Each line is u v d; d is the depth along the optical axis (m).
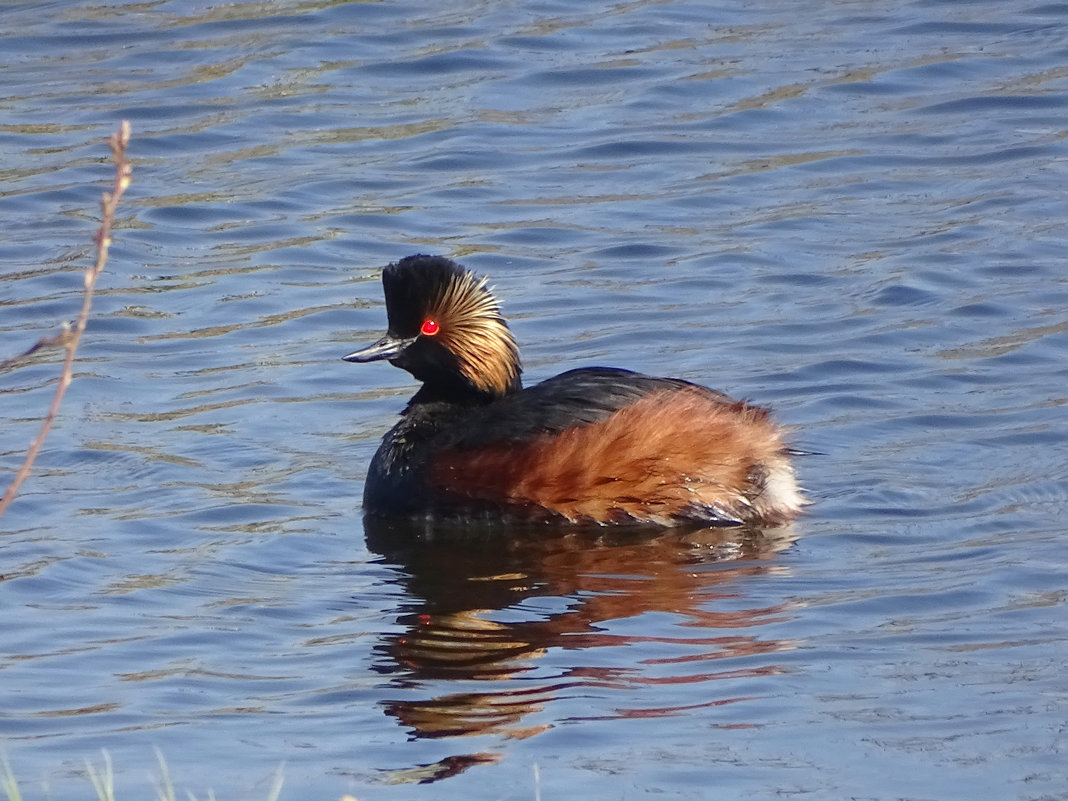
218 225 20.55
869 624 11.14
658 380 14.06
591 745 9.57
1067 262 18.47
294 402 15.98
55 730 9.97
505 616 11.50
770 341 16.97
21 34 26.14
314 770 9.38
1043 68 23.92
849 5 26.62
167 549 12.83
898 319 17.34
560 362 16.73
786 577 12.05
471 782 9.20
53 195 21.33
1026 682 10.18
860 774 9.13
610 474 13.34
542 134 22.83
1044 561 12.03
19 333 17.81
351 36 25.94
